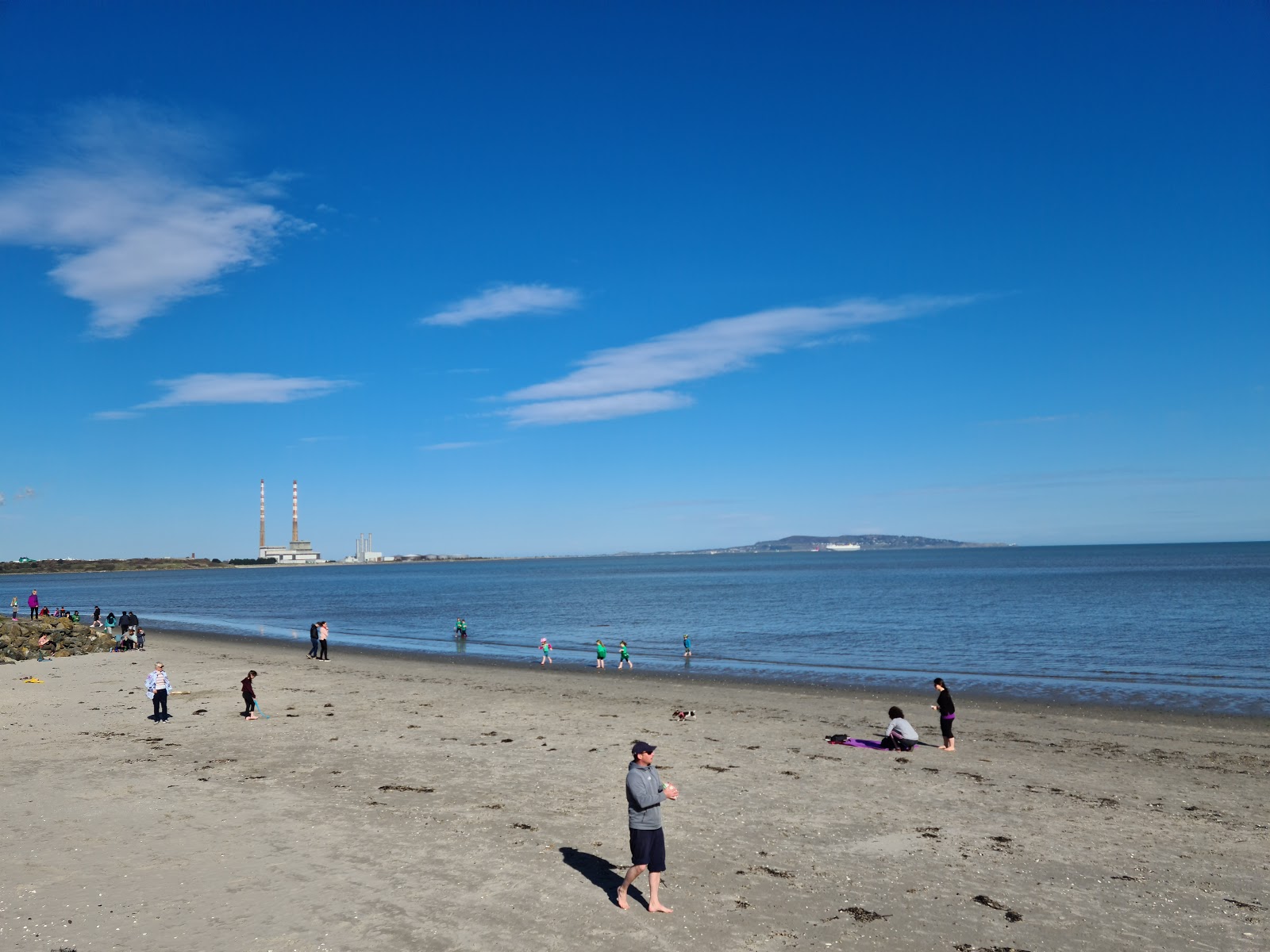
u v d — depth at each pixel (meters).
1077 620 59.34
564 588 141.62
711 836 13.28
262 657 43.03
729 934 9.71
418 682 32.75
